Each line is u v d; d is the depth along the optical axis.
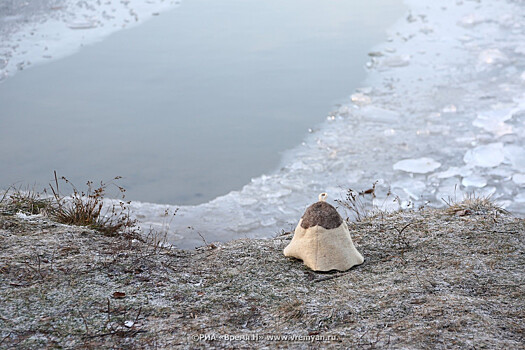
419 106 18.11
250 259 4.21
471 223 4.71
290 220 10.99
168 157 15.12
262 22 27.42
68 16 26.73
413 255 4.15
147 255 4.20
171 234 8.66
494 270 3.79
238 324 3.20
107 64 21.92
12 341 2.92
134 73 21.41
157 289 3.60
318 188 12.93
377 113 17.64
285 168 14.19
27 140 15.68
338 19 27.94
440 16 28.14
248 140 16.28
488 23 26.72
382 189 12.73
